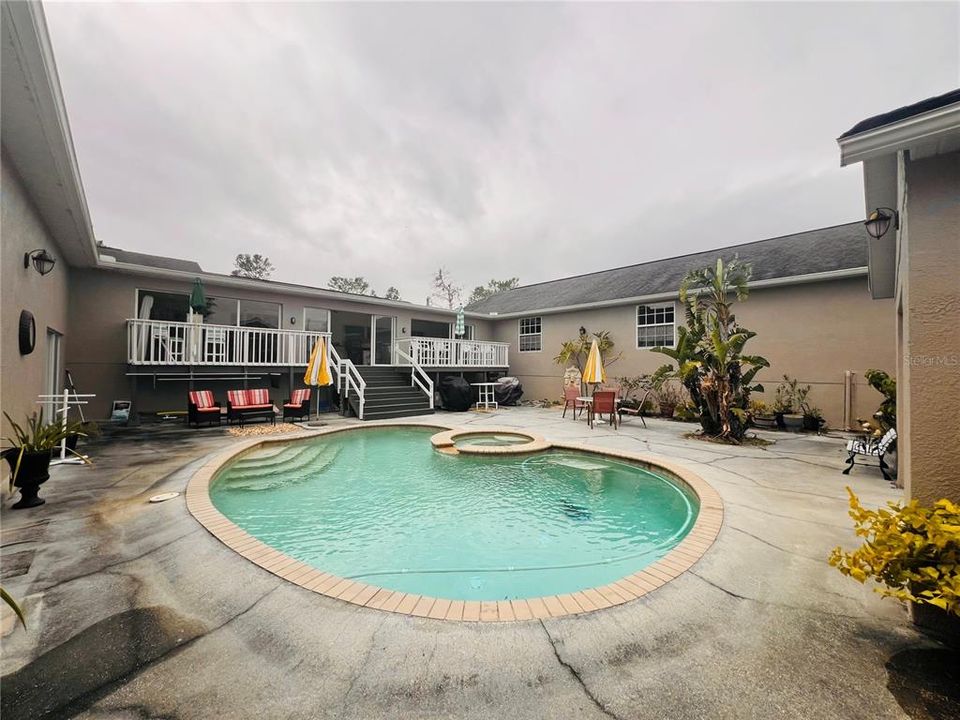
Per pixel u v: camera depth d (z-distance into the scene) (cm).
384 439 918
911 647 224
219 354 1130
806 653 221
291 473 654
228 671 205
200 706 184
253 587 280
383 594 273
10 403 506
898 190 343
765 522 404
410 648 222
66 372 952
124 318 1028
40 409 661
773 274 1132
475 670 207
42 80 367
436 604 262
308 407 1065
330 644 225
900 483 521
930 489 244
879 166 371
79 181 571
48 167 515
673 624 246
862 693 193
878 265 646
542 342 1738
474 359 1653
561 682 200
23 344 545
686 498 538
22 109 407
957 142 244
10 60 342
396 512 504
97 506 427
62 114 429
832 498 480
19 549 331
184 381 1124
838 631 239
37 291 631
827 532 380
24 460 421
